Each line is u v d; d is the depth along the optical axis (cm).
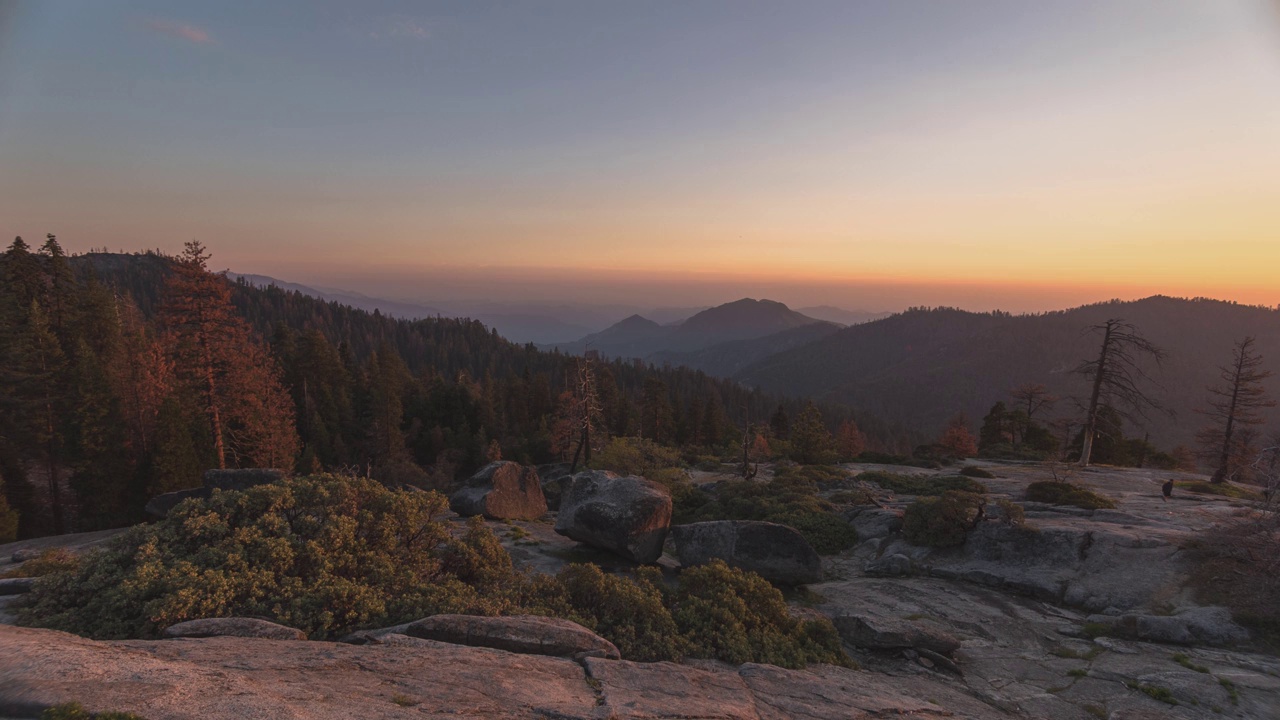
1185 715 1019
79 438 3378
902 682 1145
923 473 3997
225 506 1103
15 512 2847
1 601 986
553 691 681
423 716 532
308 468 5225
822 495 2950
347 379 7838
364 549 1139
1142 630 1370
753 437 5447
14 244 4359
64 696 447
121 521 3528
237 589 902
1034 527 1958
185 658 610
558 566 1917
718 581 1346
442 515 2675
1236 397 3459
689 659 1054
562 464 4956
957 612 1600
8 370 3359
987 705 1075
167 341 3369
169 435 3444
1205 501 2512
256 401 3472
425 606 956
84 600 904
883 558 2044
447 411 8094
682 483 3278
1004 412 6581
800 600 1709
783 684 916
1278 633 1300
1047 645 1388
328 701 530
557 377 14688
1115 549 1767
